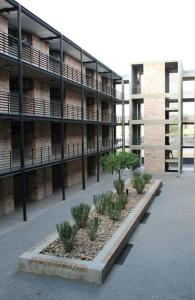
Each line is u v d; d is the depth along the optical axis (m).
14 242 8.69
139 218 10.47
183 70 23.59
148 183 15.97
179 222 10.52
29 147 13.52
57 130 16.36
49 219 10.83
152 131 22.42
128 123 23.75
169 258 7.63
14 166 11.35
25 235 9.24
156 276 6.72
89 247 7.52
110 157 13.76
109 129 23.42
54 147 16.08
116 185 13.70
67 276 6.60
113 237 8.16
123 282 6.47
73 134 17.44
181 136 22.89
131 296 5.96
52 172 16.39
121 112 24.36
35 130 13.45
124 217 10.06
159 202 13.41
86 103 20.62
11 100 12.77
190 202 13.39
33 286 6.31
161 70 22.05
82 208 9.20
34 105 13.22
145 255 7.80
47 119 12.58
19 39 10.58
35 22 12.38
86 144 19.64
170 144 22.12
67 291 6.13
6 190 11.46
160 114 22.20
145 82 22.44
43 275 6.73
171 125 23.64
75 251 7.28
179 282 6.47
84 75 19.12
